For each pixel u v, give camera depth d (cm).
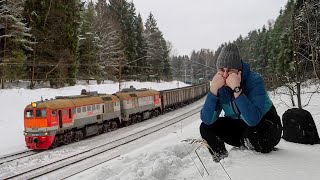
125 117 3109
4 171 1437
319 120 973
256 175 297
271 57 6838
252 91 365
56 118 2059
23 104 3062
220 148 404
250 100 363
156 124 2978
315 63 942
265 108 366
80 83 4925
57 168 1434
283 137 539
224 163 352
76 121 2273
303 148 449
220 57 354
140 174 382
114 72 6116
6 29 3453
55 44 4047
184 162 456
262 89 367
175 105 4628
